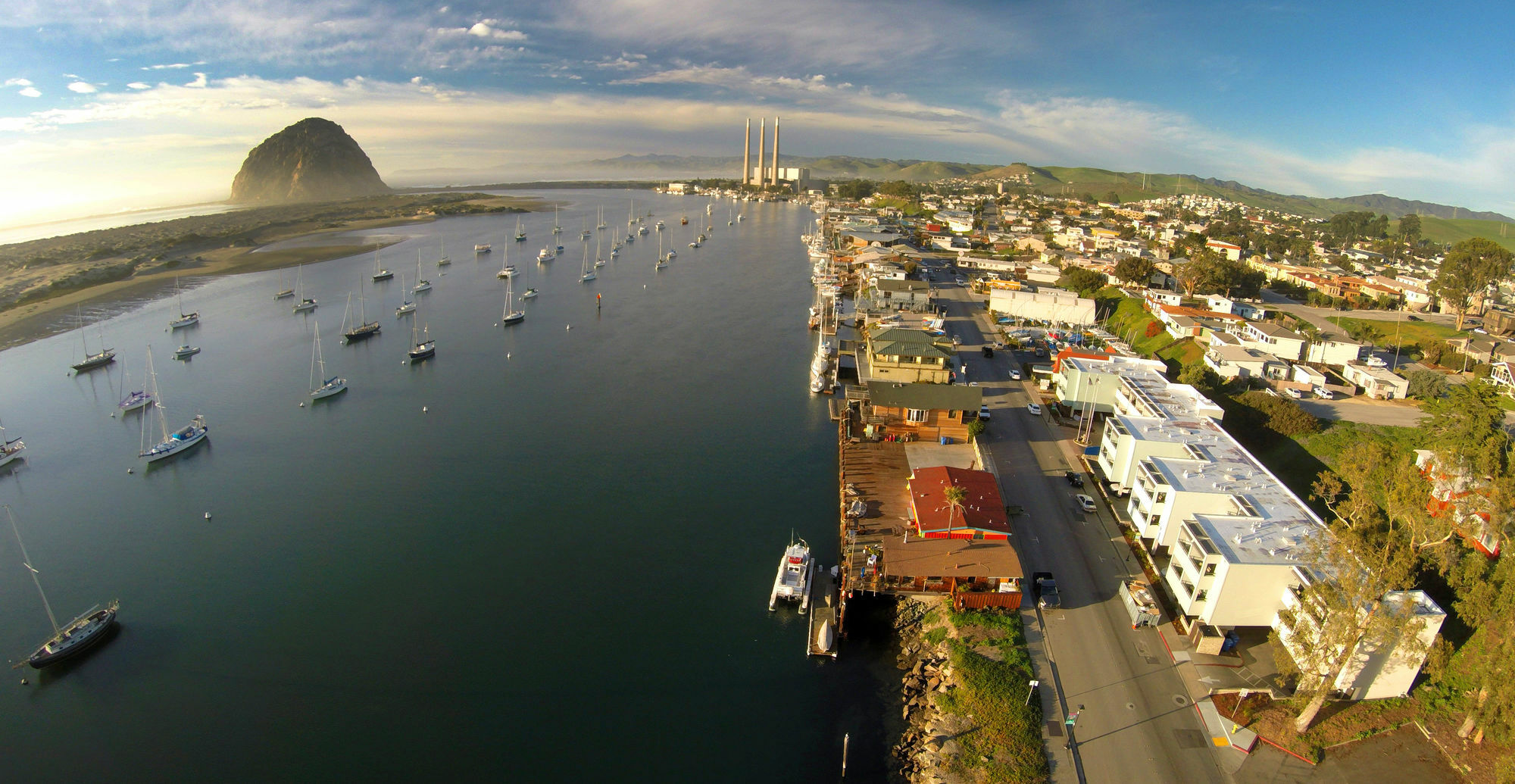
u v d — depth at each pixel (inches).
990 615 2310.5
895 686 2170.3
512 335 6171.3
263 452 3806.6
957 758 1822.1
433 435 4028.1
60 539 2984.7
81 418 4303.6
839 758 1924.2
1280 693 1975.9
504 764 1914.4
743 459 3705.7
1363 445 2701.8
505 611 2524.6
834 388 4712.1
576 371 5167.3
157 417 4288.9
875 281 7003.0
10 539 2989.7
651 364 5344.5
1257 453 3467.0
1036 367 4827.8
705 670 2245.3
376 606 2549.2
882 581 2484.0
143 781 1863.9
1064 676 2069.4
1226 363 4382.4
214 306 7106.3
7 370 5187.0
